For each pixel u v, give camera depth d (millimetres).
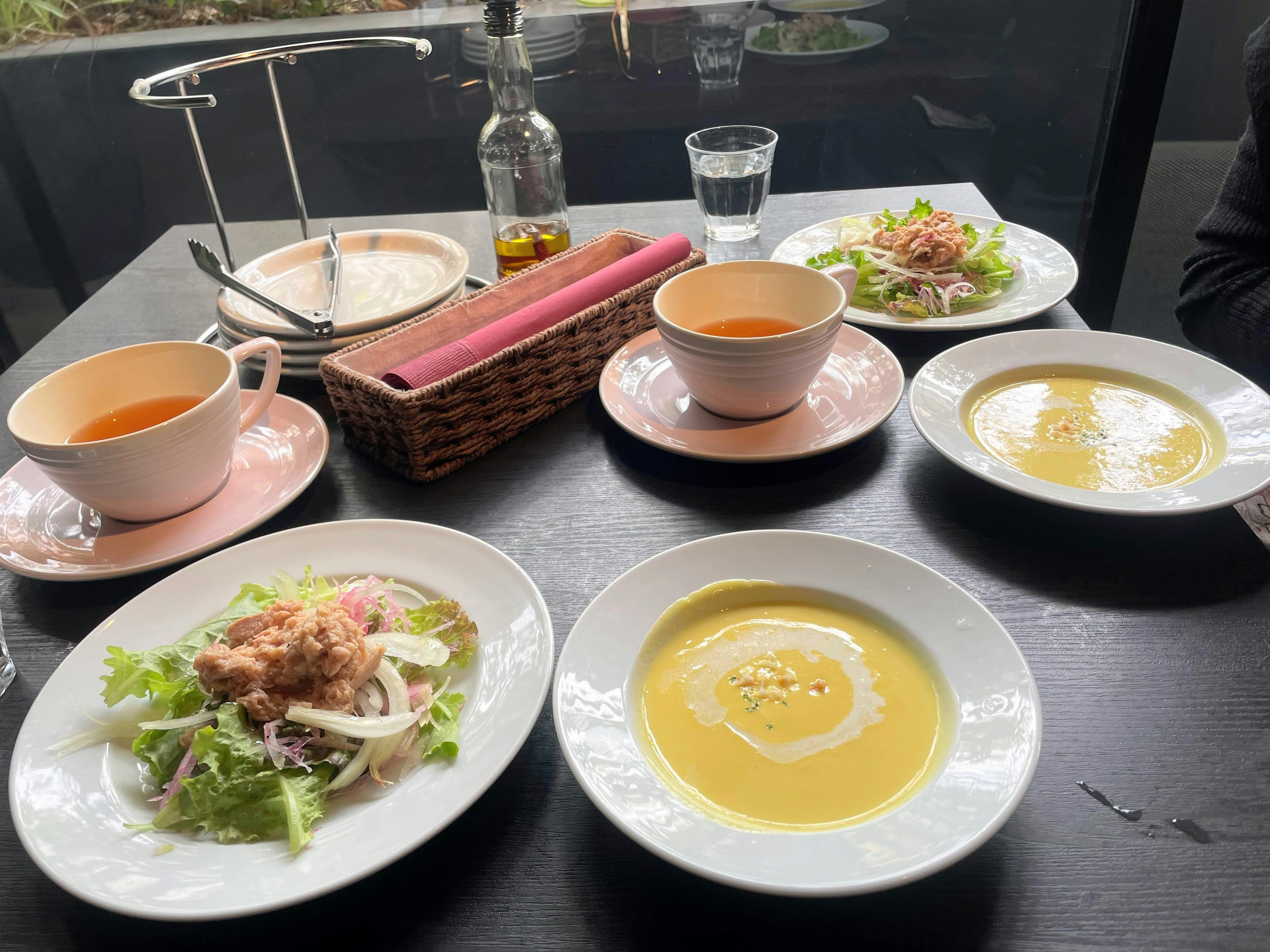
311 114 2562
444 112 2561
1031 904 478
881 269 1126
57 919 512
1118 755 553
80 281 2703
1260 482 706
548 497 845
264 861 499
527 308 960
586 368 996
